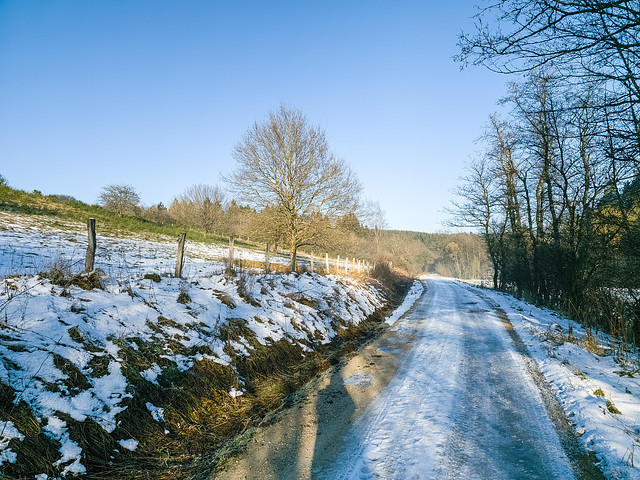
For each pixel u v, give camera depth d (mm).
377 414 5359
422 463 4008
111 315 5676
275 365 7016
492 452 4250
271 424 5121
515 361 7906
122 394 4426
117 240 19078
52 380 3982
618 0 4871
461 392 6141
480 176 28266
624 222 9719
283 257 31219
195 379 5418
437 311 15375
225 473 3928
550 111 7016
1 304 4766
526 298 20203
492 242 29891
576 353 7965
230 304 8172
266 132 19422
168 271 9578
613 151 6848
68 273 6145
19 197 22781
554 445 4426
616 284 10859
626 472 3678
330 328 10109
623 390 5797
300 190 19688
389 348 9289
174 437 4414
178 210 52844
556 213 17750
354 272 20938
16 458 3164
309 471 3945
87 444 3688
